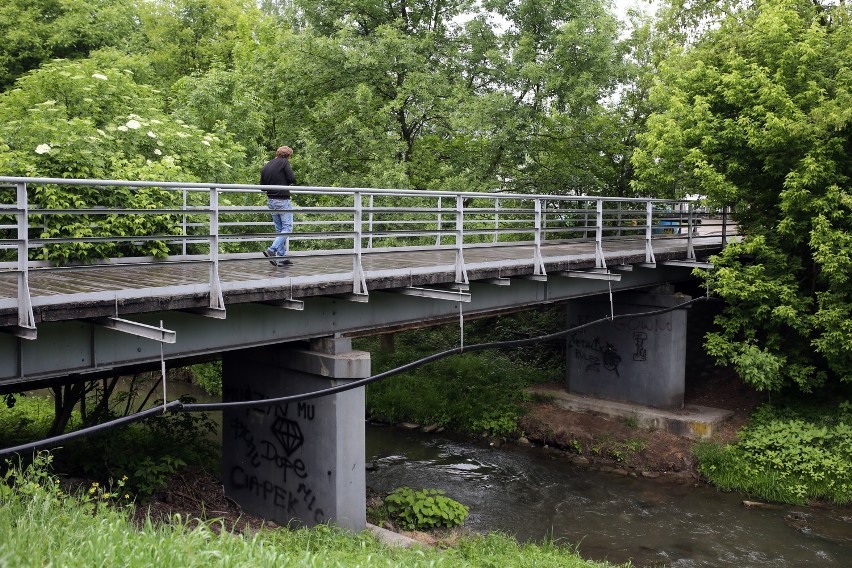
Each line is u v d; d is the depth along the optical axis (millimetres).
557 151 20078
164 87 23266
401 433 17141
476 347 10047
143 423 11844
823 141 13500
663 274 16844
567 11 18203
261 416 10094
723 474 13844
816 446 13930
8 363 6461
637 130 20531
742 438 14805
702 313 20281
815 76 14023
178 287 7098
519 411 17156
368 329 9984
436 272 9961
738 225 16562
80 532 5031
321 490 9320
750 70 14484
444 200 19172
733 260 15305
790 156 14359
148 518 5645
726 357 17516
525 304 12906
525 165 19453
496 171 19266
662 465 14602
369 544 8648
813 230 13617
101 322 6734
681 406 16609
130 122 10508
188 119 16609
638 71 18953
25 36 20406
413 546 8711
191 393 18766
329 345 9242
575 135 19328
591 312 17641
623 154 20578
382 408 18047
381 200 18109
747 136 14055
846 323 13453
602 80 18078
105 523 5316
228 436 10562
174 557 4762
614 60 18688
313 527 9234
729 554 10758
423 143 19656
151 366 9586
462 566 7824
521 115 17656
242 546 5422
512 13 18406
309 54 18219
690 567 10305
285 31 20062
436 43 18703
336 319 9516
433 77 17688
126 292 6688
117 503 9094
